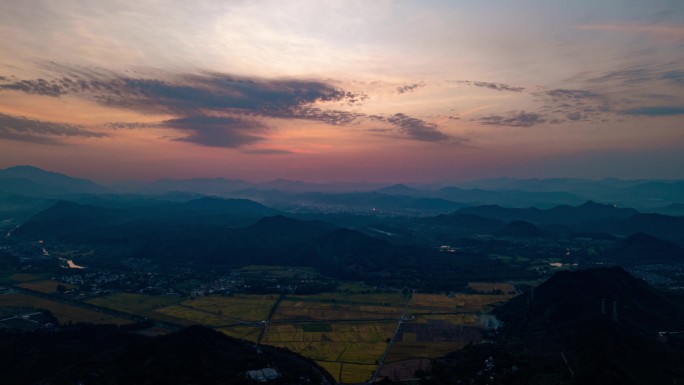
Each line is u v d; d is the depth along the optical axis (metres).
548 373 168.75
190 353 177.62
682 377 162.50
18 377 175.12
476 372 182.25
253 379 168.38
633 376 150.62
